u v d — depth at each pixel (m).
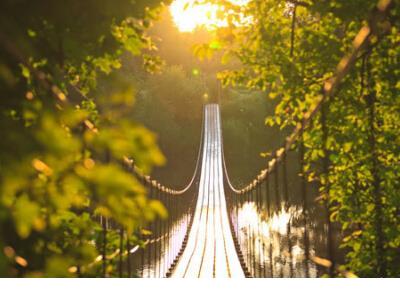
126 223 3.66
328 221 9.19
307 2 12.17
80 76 8.67
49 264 3.08
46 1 4.95
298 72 12.67
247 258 33.12
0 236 2.73
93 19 6.06
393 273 11.48
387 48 11.30
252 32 12.90
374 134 11.70
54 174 3.26
